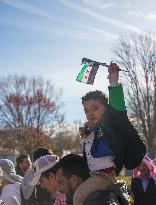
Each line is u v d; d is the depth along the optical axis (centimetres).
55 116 5625
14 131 5466
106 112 347
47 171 524
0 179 582
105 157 349
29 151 5378
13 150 5484
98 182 347
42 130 5503
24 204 605
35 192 603
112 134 342
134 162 347
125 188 361
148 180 795
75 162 390
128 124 343
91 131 361
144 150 345
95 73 378
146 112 4494
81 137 368
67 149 5794
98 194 338
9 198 600
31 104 5484
